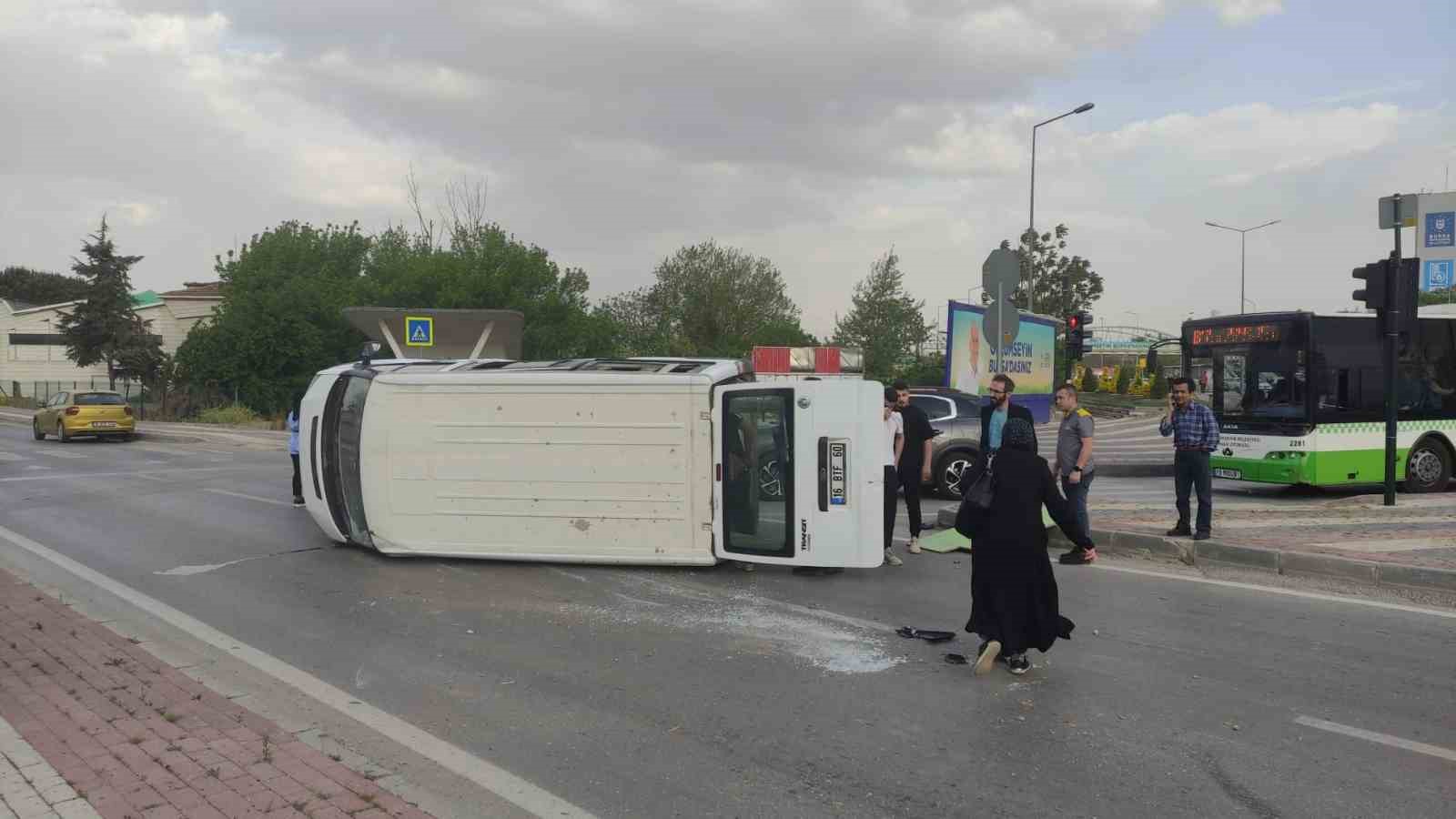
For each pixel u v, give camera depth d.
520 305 38.22
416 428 9.68
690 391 9.16
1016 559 6.09
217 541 11.12
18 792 4.16
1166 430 10.09
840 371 11.73
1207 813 4.23
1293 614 7.52
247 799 4.11
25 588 8.47
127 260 50.31
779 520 8.84
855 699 5.71
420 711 5.51
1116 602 7.92
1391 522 11.08
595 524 9.37
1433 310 15.77
